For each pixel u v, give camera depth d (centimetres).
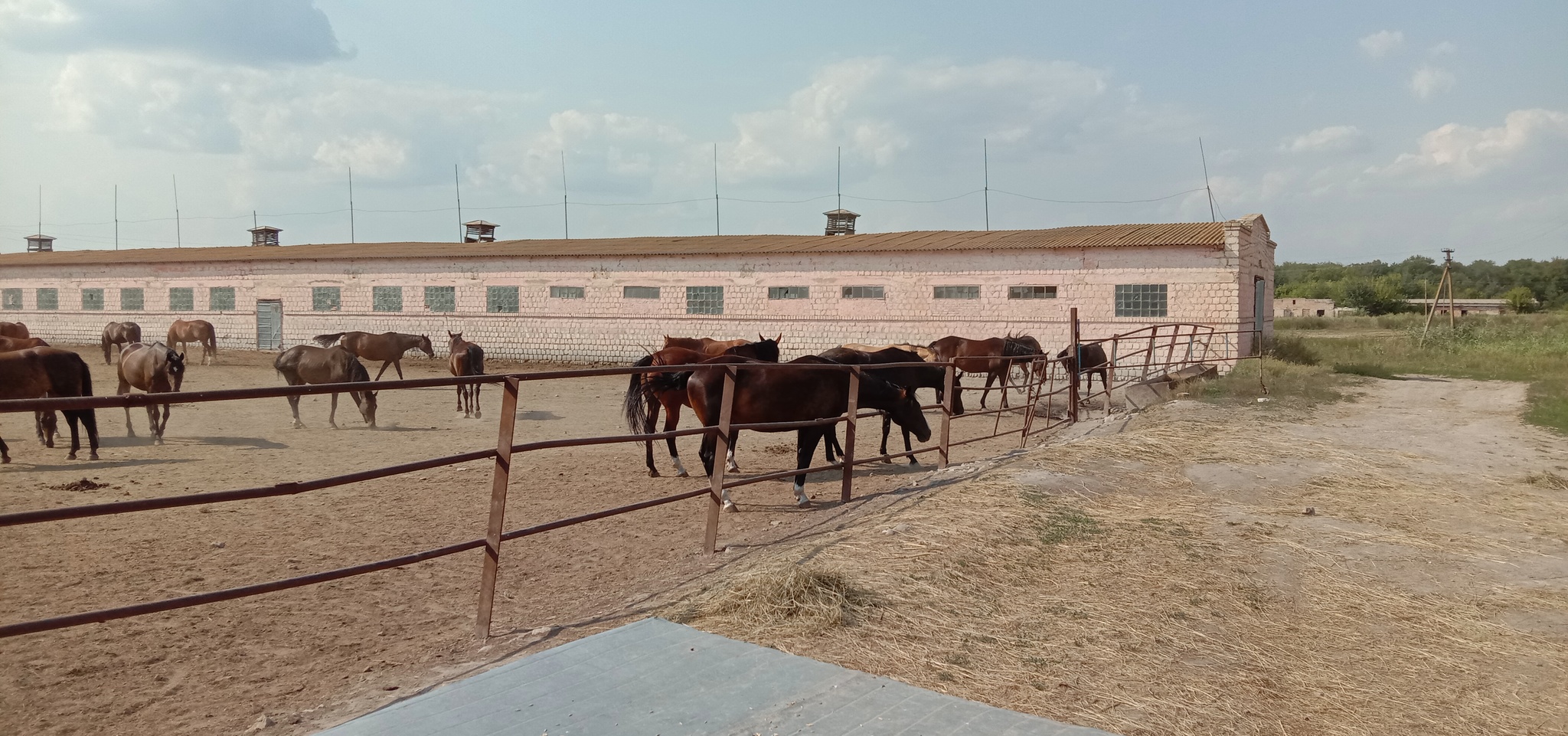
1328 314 7569
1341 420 1444
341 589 600
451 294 3356
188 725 392
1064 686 426
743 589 541
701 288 2998
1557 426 1360
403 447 1270
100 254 4081
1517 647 490
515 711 368
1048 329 2533
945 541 664
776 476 757
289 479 1012
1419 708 412
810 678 409
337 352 1464
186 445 1287
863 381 962
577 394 2166
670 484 995
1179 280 2373
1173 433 1237
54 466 1089
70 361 1145
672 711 370
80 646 489
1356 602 561
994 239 2741
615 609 542
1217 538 704
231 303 3697
